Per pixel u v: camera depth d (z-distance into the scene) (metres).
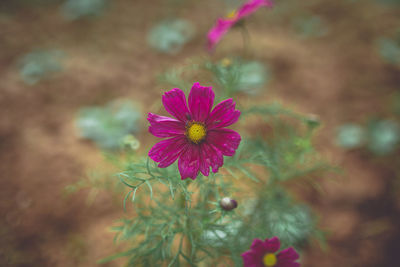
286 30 1.05
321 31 1.04
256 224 0.50
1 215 0.57
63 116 0.75
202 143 0.38
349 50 0.96
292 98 0.82
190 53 0.94
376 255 0.57
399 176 0.67
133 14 1.10
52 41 0.96
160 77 0.49
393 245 0.58
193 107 0.37
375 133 0.73
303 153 0.50
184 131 0.38
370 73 0.88
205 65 0.48
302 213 0.57
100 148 0.69
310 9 1.13
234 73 0.48
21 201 0.59
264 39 0.99
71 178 0.63
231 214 0.40
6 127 0.71
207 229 0.43
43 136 0.70
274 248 0.40
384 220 0.61
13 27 0.99
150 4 1.15
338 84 0.86
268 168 0.50
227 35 1.00
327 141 0.73
